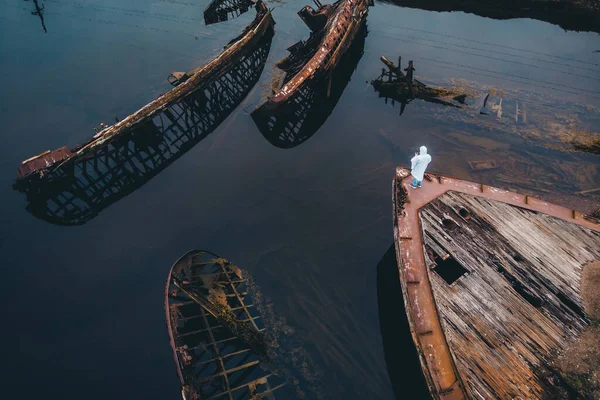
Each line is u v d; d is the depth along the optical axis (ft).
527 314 31.19
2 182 58.03
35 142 65.10
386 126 62.95
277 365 35.40
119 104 72.59
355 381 34.22
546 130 59.16
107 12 108.27
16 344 38.68
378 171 54.60
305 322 38.63
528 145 56.80
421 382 32.81
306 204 50.60
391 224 47.14
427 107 66.18
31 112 72.08
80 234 50.47
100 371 36.32
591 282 32.89
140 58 86.48
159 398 34.24
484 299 32.12
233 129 66.28
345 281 41.83
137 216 52.08
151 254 46.44
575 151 55.26
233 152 60.95
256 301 40.42
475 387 27.14
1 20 105.19
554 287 32.89
